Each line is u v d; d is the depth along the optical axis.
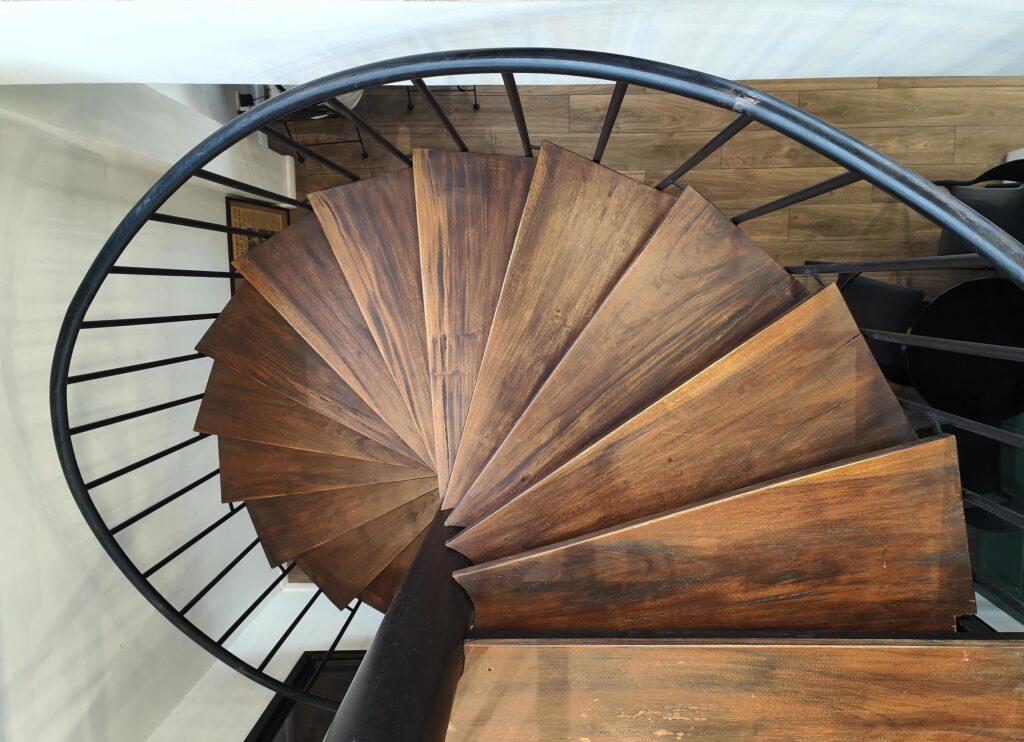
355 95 2.30
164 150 1.92
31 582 1.57
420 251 1.51
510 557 1.09
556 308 1.41
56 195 1.64
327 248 1.77
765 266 1.27
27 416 1.57
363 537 2.04
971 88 2.42
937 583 1.04
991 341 1.68
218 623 2.40
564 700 0.95
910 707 0.90
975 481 1.76
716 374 1.16
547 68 0.97
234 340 1.85
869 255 2.54
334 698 2.39
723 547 1.06
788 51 1.18
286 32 1.02
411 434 1.69
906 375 1.99
